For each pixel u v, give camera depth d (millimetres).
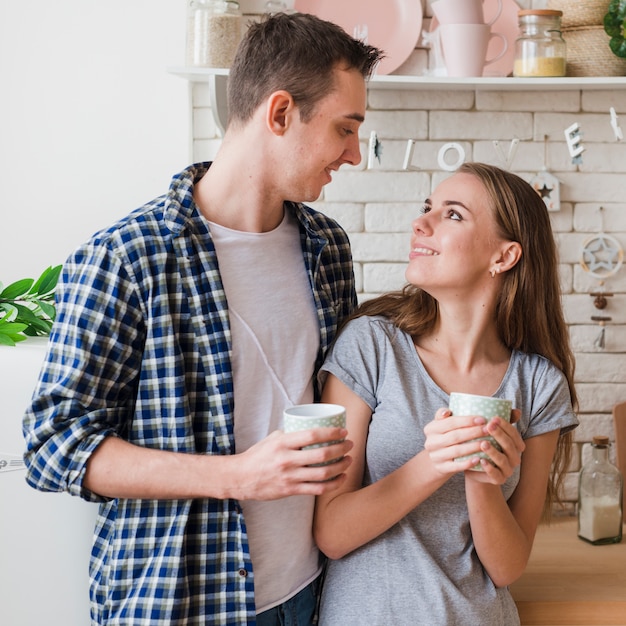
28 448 1217
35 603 1459
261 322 1351
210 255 1295
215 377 1276
